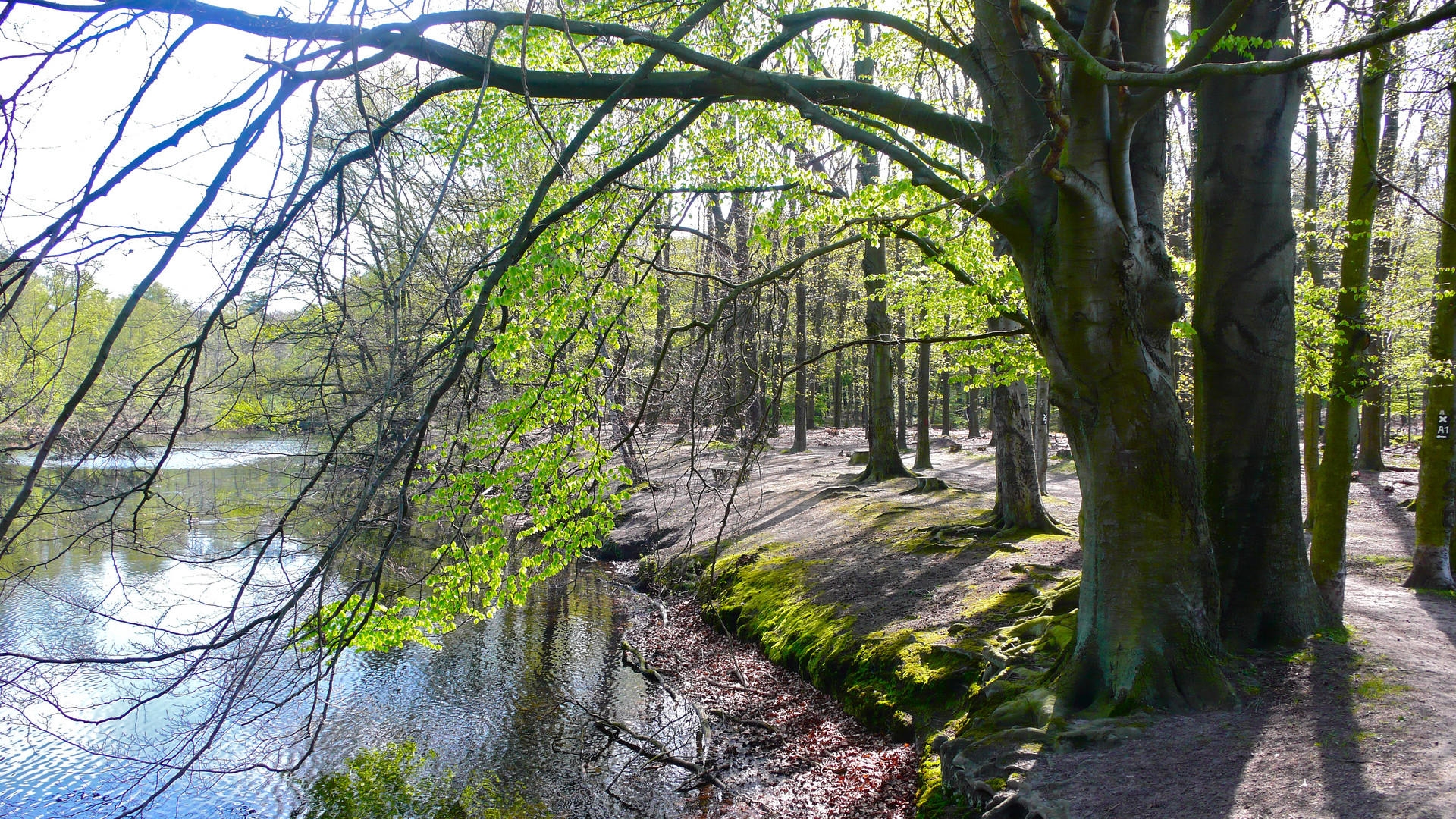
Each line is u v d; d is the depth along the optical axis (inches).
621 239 300.5
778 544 697.0
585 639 588.7
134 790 377.1
